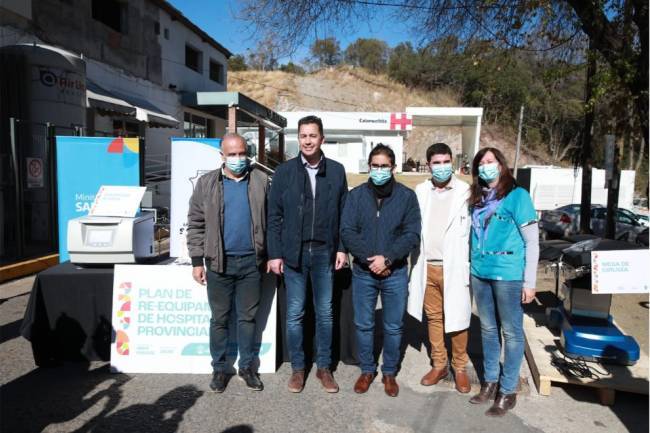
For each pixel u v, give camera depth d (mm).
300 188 3119
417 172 33219
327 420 2949
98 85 11086
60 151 6043
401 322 3271
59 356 3600
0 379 3350
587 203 8328
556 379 3279
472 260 3180
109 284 3576
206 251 3143
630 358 3400
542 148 46844
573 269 3625
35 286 3480
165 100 14734
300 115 32125
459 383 3363
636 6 5629
